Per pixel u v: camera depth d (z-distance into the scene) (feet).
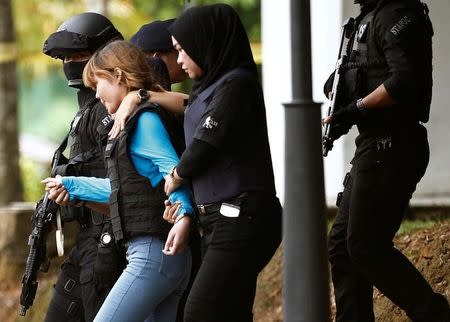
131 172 55.16
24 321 89.86
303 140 48.01
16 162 152.46
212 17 52.49
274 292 77.97
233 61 52.47
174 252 53.47
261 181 52.54
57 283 62.28
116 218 55.42
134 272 54.95
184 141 55.93
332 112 58.08
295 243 48.32
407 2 56.65
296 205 48.19
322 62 92.79
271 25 98.53
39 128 323.98
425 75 56.75
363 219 56.85
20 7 218.79
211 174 52.44
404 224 79.00
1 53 150.51
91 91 62.23
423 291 56.34
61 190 57.21
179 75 64.90
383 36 56.39
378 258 56.75
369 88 57.62
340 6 91.91
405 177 57.00
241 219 52.13
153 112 55.11
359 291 59.47
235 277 52.16
